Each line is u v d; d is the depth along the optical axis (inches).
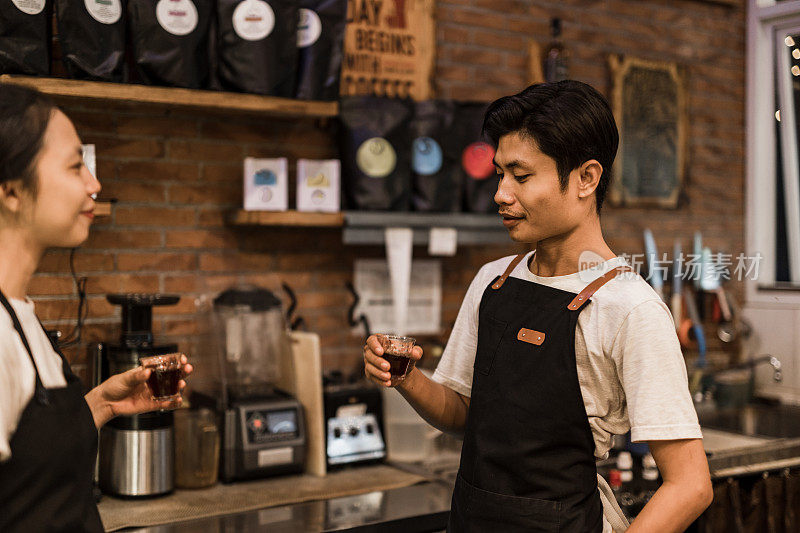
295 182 115.2
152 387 56.7
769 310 120.3
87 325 101.0
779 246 109.7
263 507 87.0
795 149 105.2
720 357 132.6
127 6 89.9
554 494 53.9
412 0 122.1
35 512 45.1
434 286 125.3
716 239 152.9
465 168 117.6
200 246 108.7
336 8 103.3
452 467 106.3
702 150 154.0
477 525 56.1
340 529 80.0
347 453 103.3
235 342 102.8
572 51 137.9
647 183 146.3
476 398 57.9
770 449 105.2
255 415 97.1
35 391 45.3
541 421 54.2
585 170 53.5
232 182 110.7
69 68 87.0
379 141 110.0
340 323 119.1
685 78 150.3
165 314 106.4
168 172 106.2
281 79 99.3
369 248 121.1
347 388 105.6
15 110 45.4
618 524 58.6
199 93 94.7
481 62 128.9
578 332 53.8
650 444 51.1
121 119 102.7
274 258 113.9
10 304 45.6
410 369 58.7
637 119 144.8
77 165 48.0
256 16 96.3
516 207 54.4
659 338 50.4
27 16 83.3
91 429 50.4
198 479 93.4
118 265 103.1
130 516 83.2
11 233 46.5
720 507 98.5
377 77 119.8
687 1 150.6
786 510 102.6
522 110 53.6
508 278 60.2
